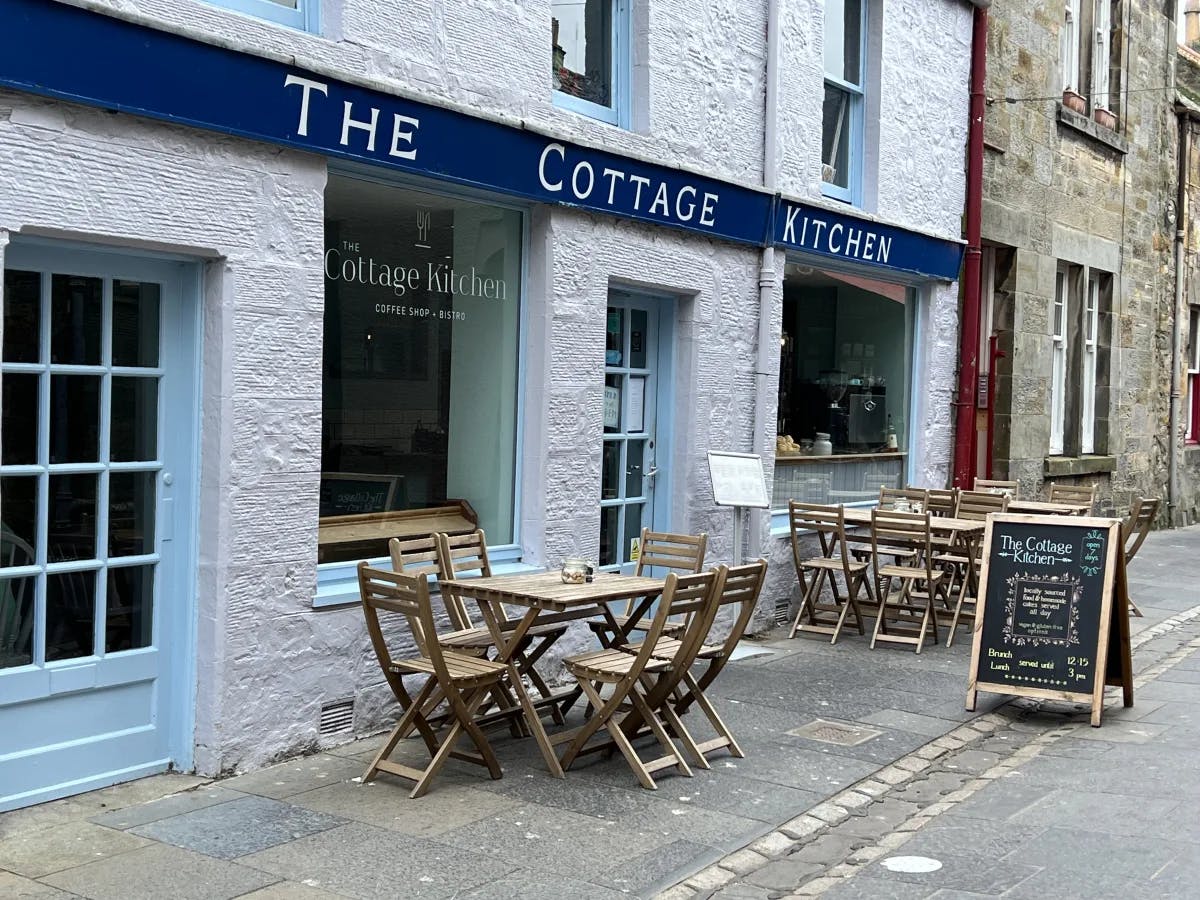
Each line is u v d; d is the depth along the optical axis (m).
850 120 11.09
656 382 9.13
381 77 6.39
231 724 5.90
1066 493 12.94
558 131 7.42
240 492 5.89
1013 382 13.70
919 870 4.90
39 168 5.04
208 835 5.11
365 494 6.86
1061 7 14.40
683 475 9.11
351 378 6.73
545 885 4.70
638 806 5.65
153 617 5.84
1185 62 18.88
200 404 5.86
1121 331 16.83
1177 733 7.07
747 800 5.79
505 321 7.71
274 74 5.79
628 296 8.80
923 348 12.20
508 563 7.65
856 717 7.38
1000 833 5.33
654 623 5.80
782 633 9.99
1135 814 5.54
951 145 12.24
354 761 6.20
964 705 7.73
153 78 5.31
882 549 11.47
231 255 5.80
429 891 4.61
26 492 5.35
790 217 9.74
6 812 5.29
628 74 8.45
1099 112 15.82
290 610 6.16
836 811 5.71
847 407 11.28
